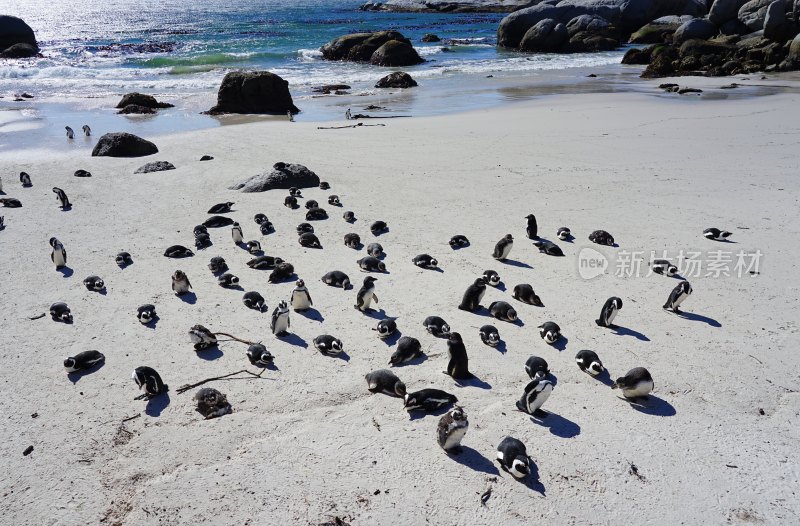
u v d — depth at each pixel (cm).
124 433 743
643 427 748
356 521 626
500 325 969
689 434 737
